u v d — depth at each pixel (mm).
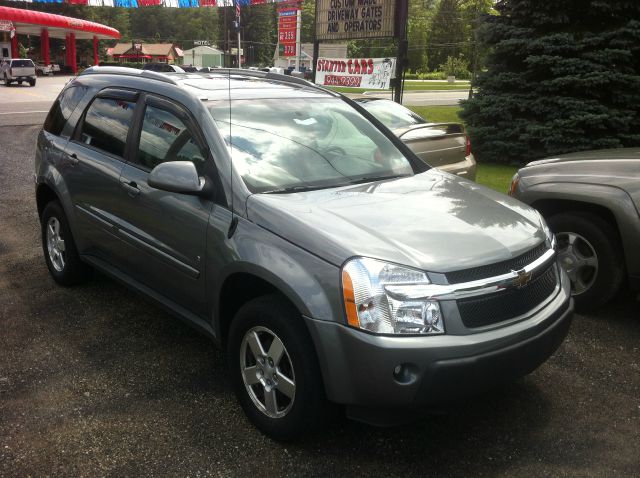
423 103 30484
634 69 11109
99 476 2812
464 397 2725
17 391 3527
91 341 4195
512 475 2867
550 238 3404
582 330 4480
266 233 3057
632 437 3172
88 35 74750
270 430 3066
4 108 22906
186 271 3543
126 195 3998
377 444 3094
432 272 2721
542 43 10898
